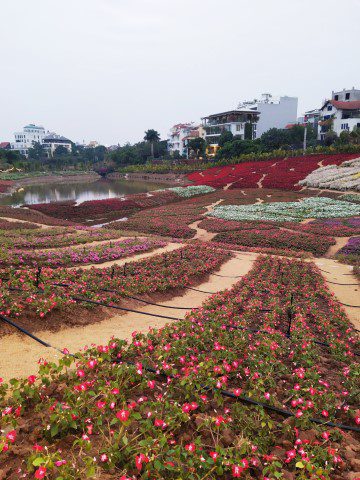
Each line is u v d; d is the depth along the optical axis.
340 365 6.59
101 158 138.25
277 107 94.12
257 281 13.30
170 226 28.28
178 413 4.04
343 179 42.84
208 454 3.59
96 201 43.84
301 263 16.84
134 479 3.15
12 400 4.18
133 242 19.25
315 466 3.47
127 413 3.59
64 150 139.50
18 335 6.64
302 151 63.41
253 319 9.01
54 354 6.18
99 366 5.19
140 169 90.25
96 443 3.66
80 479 3.14
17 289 8.38
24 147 153.12
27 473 3.22
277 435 4.11
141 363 5.10
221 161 72.62
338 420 4.57
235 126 86.56
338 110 75.44
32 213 34.91
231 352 5.84
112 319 8.46
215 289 12.65
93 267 12.85
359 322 9.81
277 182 49.88
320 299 11.59
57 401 4.26
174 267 14.10
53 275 10.71
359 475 3.51
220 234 25.55
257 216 31.72
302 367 5.88
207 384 4.72
